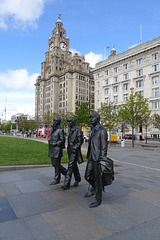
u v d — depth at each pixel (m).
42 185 5.25
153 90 42.06
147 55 43.22
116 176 6.66
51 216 3.32
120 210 3.65
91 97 89.94
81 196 4.43
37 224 3.02
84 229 2.89
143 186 5.39
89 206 3.76
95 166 3.85
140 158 12.02
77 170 5.25
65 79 84.44
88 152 4.25
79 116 36.94
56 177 5.38
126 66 48.38
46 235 2.69
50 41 102.69
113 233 2.79
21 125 78.94
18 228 2.87
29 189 4.86
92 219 3.24
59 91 89.12
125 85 48.44
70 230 2.85
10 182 5.47
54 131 5.37
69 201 4.08
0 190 4.73
